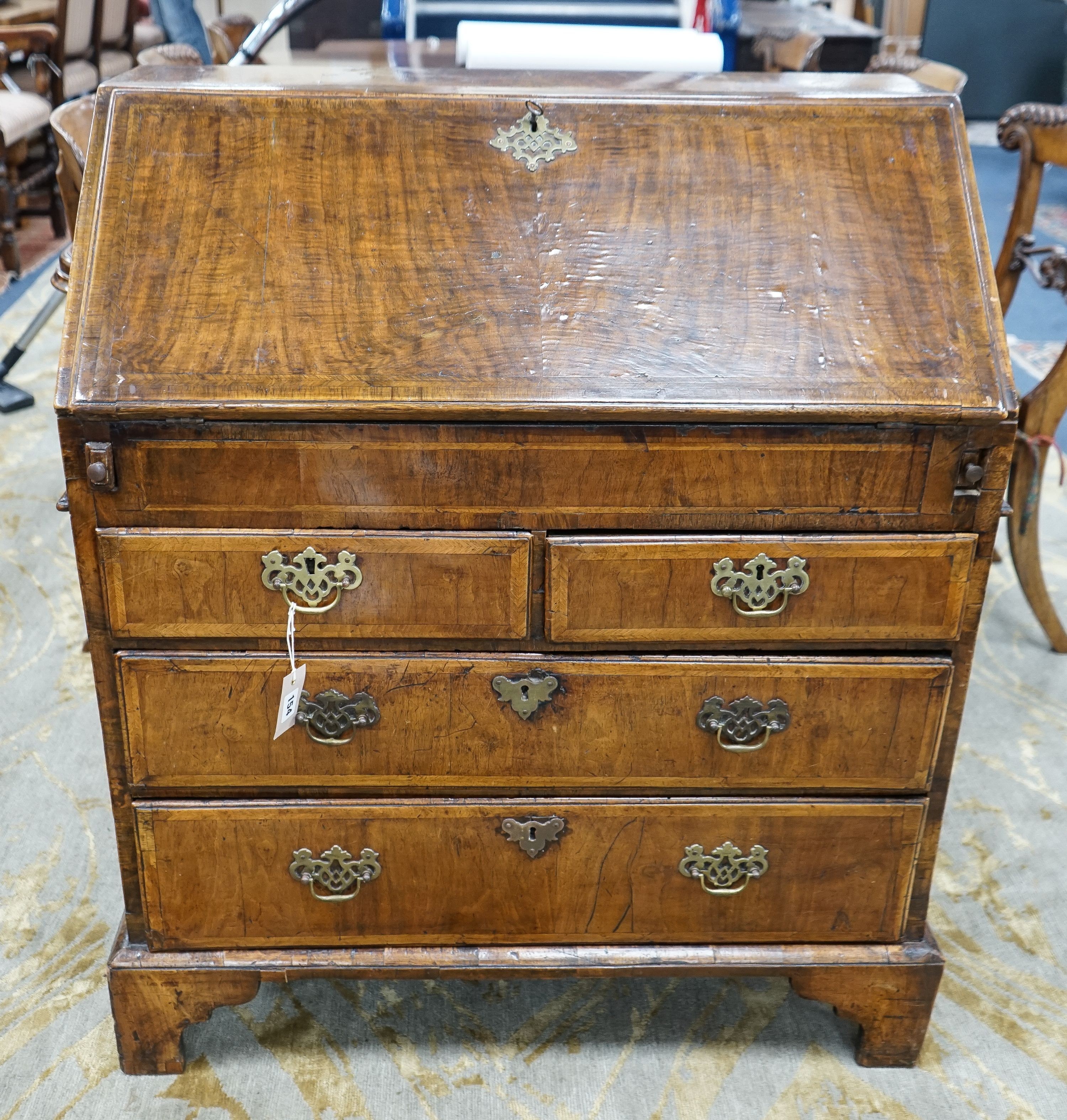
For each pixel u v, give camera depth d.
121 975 1.43
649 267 1.27
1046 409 2.24
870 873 1.44
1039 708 2.29
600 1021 1.61
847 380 1.22
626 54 1.53
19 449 3.18
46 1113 1.44
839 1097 1.50
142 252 1.23
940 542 1.27
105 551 1.23
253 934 1.44
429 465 1.22
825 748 1.37
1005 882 1.86
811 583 1.29
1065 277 2.15
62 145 1.72
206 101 1.29
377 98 1.30
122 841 1.39
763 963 1.46
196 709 1.31
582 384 1.21
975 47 7.28
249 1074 1.51
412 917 1.44
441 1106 1.47
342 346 1.21
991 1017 1.62
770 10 3.70
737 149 1.31
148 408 1.17
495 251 1.26
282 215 1.26
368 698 1.32
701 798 1.39
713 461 1.24
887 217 1.30
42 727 2.15
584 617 1.29
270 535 1.24
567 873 1.42
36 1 5.11
